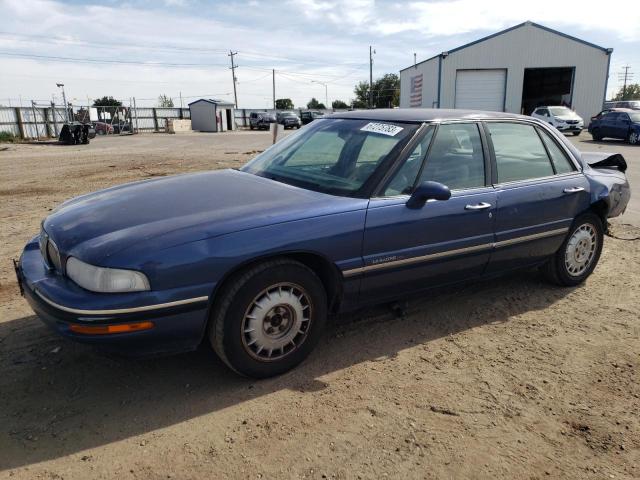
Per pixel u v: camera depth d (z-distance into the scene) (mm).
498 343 3838
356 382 3277
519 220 4230
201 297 2889
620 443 2773
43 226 3463
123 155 19078
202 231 2926
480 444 2732
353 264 3387
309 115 53250
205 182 3844
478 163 4066
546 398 3156
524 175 4367
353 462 2576
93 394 3125
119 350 2822
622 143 22688
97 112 42188
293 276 3191
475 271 4125
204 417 2914
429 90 38938
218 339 3059
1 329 3895
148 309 2766
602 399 3160
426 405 3053
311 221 3201
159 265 2775
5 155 19516
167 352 2955
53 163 16141
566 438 2805
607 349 3771
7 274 5105
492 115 4305
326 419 2904
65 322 2756
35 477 2447
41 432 2773
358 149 3844
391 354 3645
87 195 3859
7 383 3217
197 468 2520
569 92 36969
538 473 2545
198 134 40875
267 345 3205
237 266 2965
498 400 3121
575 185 4652
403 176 3645
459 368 3475
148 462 2557
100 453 2619
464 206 3857
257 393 3148
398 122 3947
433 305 4492
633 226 7406
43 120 36844
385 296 3707
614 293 4848
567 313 4391
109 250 2787
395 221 3512
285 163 4105
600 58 36094
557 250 4742
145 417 2912
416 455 2637
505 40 35844
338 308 3541
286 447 2674
